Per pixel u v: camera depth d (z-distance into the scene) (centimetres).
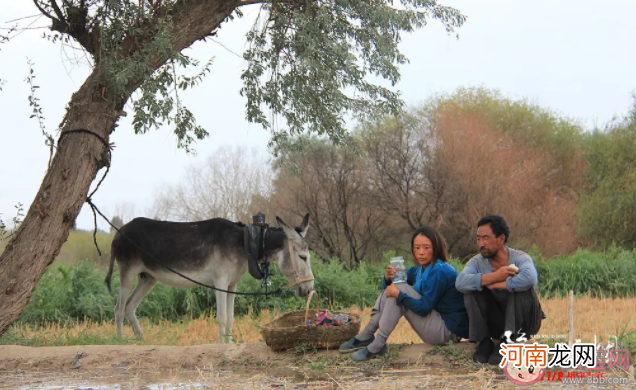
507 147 2634
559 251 2514
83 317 1188
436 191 2416
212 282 869
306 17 830
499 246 554
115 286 1280
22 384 579
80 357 663
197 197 2698
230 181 2666
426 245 586
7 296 722
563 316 1005
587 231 2527
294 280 841
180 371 622
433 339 599
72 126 771
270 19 851
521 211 2456
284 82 859
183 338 938
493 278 542
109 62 760
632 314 1034
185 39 818
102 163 783
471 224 2381
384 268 1560
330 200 2456
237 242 854
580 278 1472
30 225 744
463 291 564
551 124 2905
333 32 880
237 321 1104
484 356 571
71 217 758
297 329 637
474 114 2655
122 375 610
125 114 809
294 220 2523
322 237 2478
